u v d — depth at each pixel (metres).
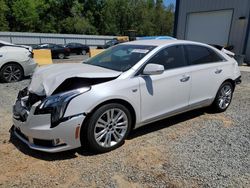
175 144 3.82
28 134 3.27
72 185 2.86
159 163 3.30
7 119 4.71
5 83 7.91
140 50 4.13
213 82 4.84
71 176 3.01
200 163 3.31
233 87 5.43
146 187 2.84
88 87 3.33
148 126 4.46
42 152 3.49
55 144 3.17
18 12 49.34
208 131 4.32
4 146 3.65
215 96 5.02
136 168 3.18
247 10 15.48
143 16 62.59
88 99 3.23
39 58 11.38
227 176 3.06
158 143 3.84
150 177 3.01
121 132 3.66
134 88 3.62
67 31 54.19
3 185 2.84
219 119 4.91
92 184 2.88
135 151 3.58
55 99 3.16
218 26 17.17
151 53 3.97
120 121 3.62
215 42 17.56
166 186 2.86
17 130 3.69
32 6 50.09
